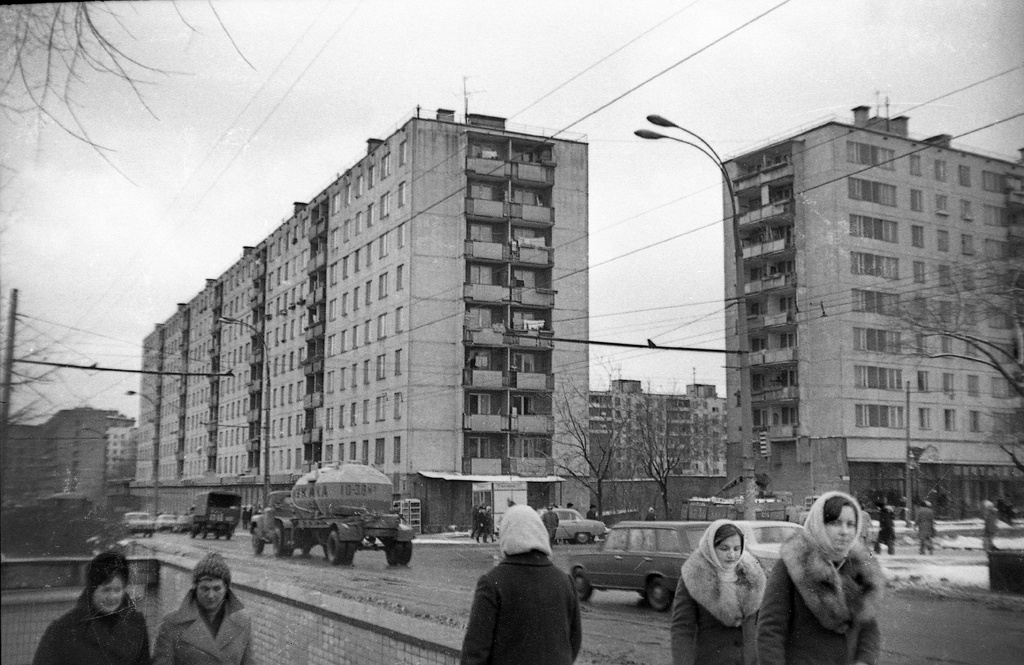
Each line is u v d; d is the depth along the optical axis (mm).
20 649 4113
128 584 4738
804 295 38000
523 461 48031
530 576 4117
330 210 49969
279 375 46469
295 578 19578
